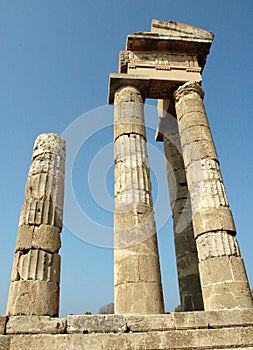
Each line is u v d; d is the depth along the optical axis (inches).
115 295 418.0
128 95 623.2
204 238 464.8
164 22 712.4
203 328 352.2
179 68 681.0
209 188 504.7
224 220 471.2
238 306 393.7
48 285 386.3
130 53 687.1
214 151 556.7
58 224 445.7
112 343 326.6
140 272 416.2
